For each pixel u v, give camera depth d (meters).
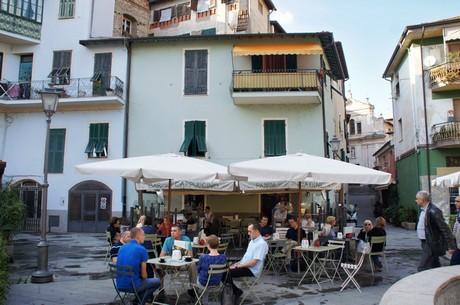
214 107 20.83
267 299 7.47
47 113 9.57
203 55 21.30
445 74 21.45
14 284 8.65
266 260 10.54
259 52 19.50
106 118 21.39
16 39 22.25
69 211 21.02
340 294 7.83
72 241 17.09
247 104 20.66
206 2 26.66
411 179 24.83
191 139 20.44
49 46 22.67
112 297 7.59
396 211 26.91
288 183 12.88
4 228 11.27
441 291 3.96
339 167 9.22
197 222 15.20
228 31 25.48
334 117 25.03
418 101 23.09
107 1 24.09
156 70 21.48
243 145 20.42
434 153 22.30
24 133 22.02
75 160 21.36
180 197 20.52
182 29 27.42
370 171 9.04
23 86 22.08
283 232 11.31
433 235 7.26
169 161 9.76
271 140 20.36
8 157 21.92
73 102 20.86
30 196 21.50
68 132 21.64
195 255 9.98
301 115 20.47
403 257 13.19
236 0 25.61
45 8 23.09
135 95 21.44
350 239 10.08
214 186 13.35
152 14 28.77
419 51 23.33
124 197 20.59
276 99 19.91
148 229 9.84
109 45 21.94
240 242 14.79
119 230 12.27
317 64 20.75
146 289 6.05
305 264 10.05
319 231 11.67
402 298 3.43
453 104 22.42
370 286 8.55
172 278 8.50
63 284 8.68
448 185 11.36
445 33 21.75
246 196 20.36
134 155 20.91
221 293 6.88
